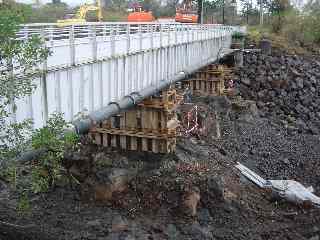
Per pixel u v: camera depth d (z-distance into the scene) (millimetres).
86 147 24797
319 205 24062
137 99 22656
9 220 18750
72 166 22953
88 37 18203
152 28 25922
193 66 36344
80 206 21484
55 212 20719
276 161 32094
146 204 21750
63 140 12508
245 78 53250
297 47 69438
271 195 25062
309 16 80062
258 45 65375
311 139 38438
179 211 21375
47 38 15375
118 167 23672
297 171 30859
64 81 16562
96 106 19312
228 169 27219
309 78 55250
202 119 33406
